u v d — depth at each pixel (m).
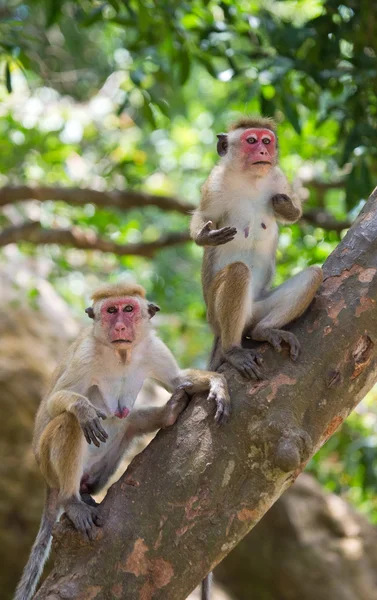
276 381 6.97
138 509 6.69
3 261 18.41
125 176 16.78
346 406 7.00
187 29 13.38
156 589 6.51
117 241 17.11
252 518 6.69
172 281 19.00
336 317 7.15
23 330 16.84
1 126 18.14
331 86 12.62
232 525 6.64
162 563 6.54
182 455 6.84
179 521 6.62
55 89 22.78
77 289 19.78
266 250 9.55
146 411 8.90
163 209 16.33
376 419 15.98
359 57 11.96
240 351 7.40
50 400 8.00
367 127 12.01
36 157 17.48
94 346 8.64
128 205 16.14
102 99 19.94
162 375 8.80
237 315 8.31
